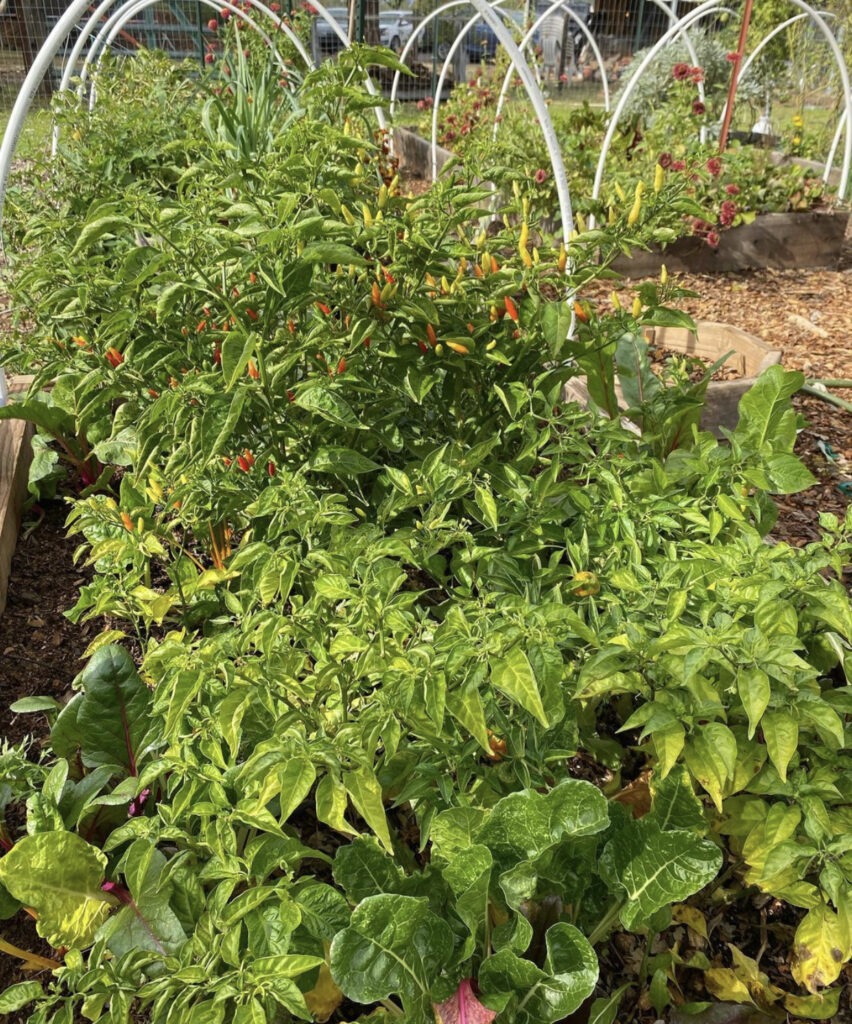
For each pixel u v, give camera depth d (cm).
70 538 328
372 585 167
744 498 239
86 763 201
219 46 974
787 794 181
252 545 187
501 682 145
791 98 1149
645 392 321
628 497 233
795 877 181
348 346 231
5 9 1104
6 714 247
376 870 170
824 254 693
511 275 252
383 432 250
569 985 150
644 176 673
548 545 258
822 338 550
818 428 433
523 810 163
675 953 195
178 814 167
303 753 150
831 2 1019
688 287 638
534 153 712
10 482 320
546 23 1650
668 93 844
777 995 184
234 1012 160
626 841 174
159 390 260
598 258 646
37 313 293
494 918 180
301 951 163
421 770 179
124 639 275
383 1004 170
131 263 242
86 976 146
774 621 168
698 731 176
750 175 688
